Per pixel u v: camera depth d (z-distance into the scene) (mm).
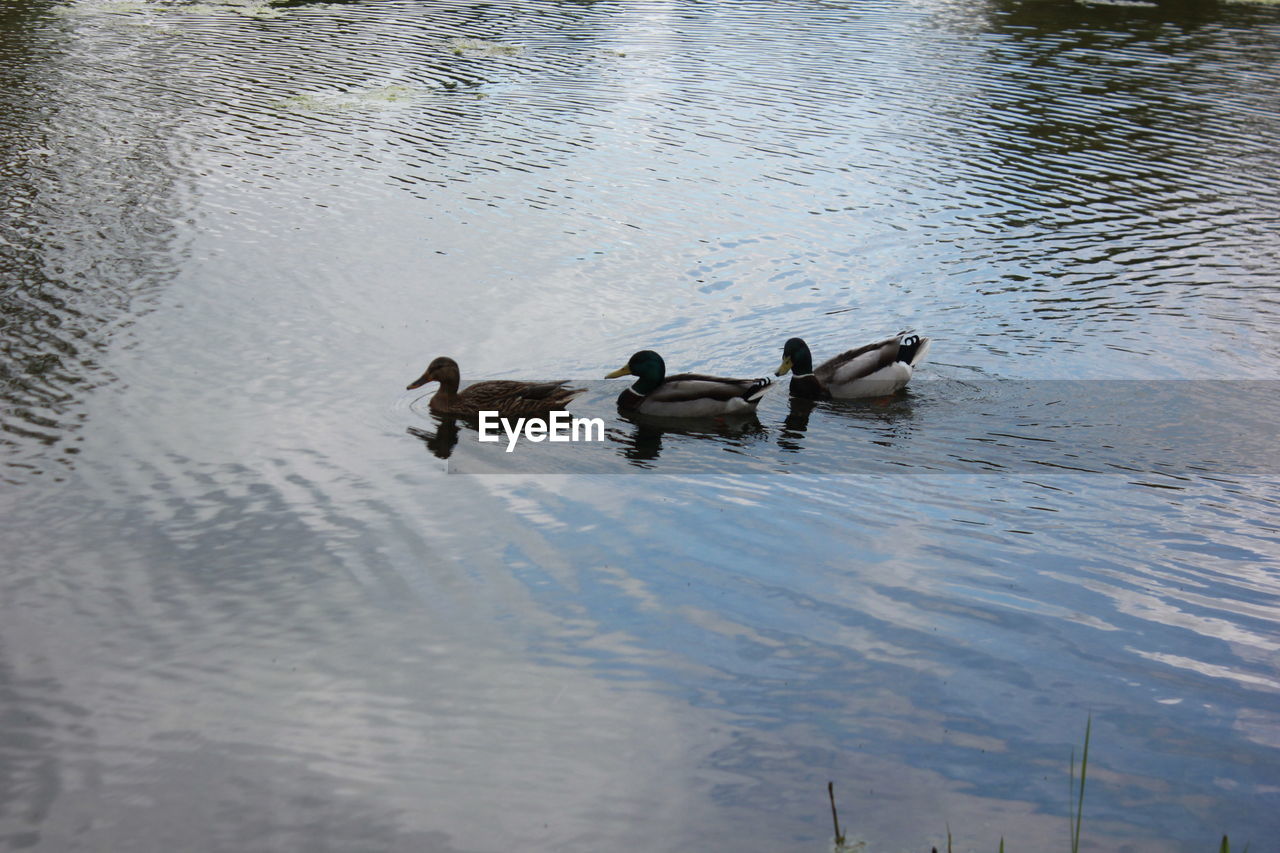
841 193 23109
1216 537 10977
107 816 7266
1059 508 11609
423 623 9469
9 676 8703
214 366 14922
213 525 11031
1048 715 8273
